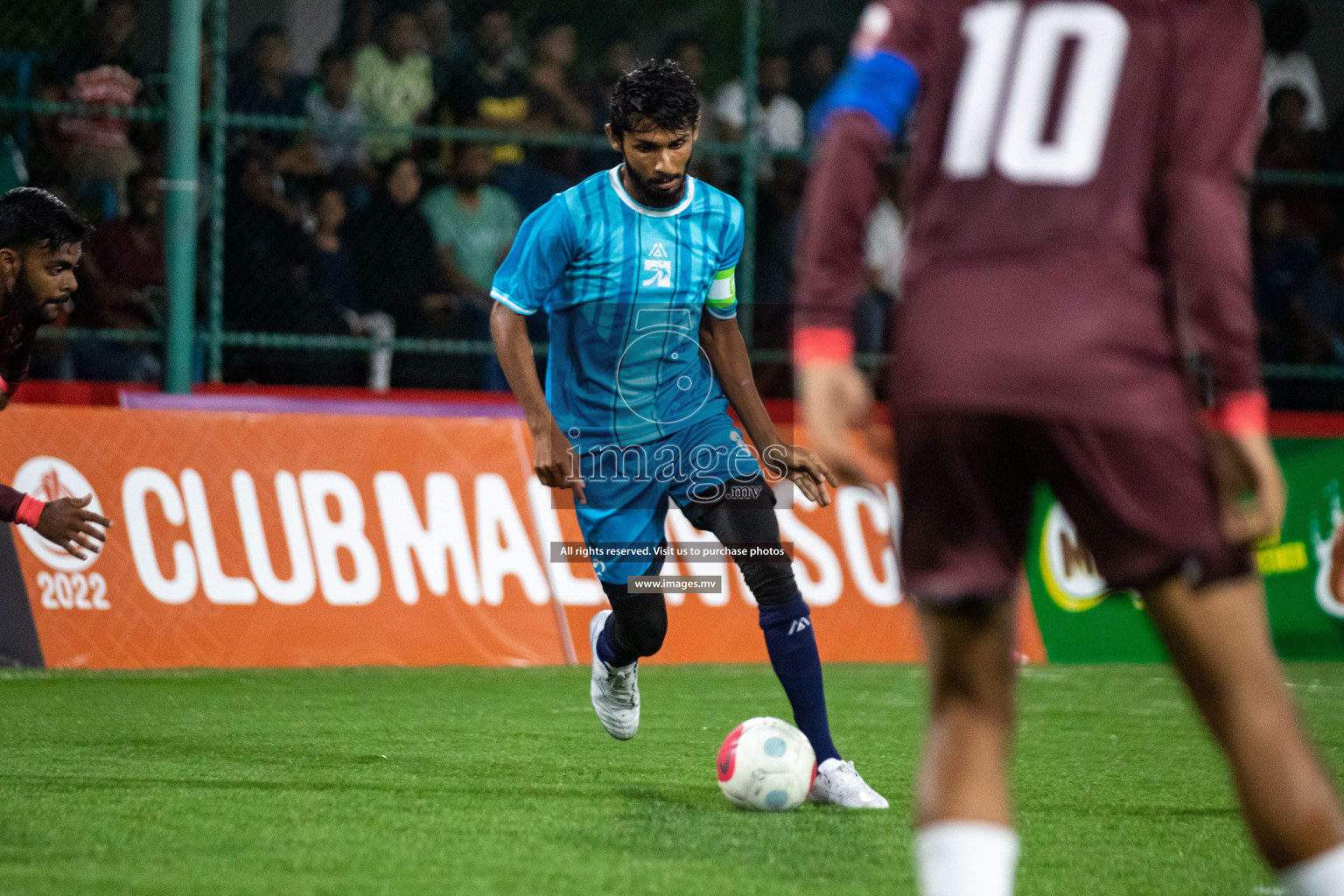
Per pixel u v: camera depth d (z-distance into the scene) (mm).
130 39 29016
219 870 10203
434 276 30281
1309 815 6801
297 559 24312
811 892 9828
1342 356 34500
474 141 30516
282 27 30656
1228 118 6719
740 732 13000
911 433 6930
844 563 26812
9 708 19078
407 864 10531
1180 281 6738
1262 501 6668
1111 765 16281
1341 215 36406
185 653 23438
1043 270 6695
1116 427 6582
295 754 15828
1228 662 6859
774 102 33875
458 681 22844
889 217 33062
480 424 25844
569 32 33094
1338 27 40469
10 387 14047
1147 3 6859
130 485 23672
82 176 28750
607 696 15734
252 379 28938
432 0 32344
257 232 28391
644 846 11273
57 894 9398
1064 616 27703
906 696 22078
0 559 22781
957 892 6863
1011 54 6941
